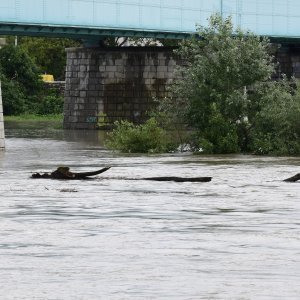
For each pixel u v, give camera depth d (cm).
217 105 9675
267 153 9431
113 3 13600
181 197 5372
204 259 3359
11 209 4788
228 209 4812
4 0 12625
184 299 2752
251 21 15062
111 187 5925
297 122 9488
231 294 2808
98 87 16025
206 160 8606
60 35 14075
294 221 4350
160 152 9762
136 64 15838
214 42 9894
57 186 5972
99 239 3806
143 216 4528
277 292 2830
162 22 14075
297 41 16175
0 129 10556
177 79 10412
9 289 2884
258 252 3494
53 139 12962
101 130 15812
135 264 3272
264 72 9806
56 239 3806
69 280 3017
